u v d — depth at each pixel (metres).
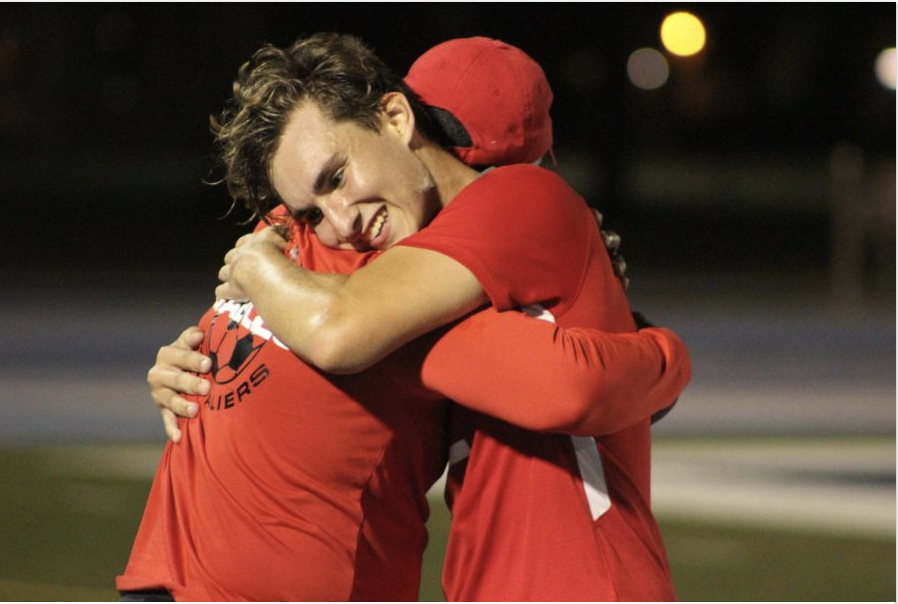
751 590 16.92
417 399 7.61
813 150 103.62
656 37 76.75
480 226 7.36
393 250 7.39
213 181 8.06
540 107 8.16
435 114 8.02
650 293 49.38
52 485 22.03
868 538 19.25
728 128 100.69
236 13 75.06
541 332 7.16
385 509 7.78
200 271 55.06
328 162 7.46
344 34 7.89
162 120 84.88
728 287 51.12
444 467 8.06
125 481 22.36
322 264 7.82
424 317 7.17
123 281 51.28
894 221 59.06
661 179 105.94
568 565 7.44
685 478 22.70
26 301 45.41
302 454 7.59
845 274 51.47
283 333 7.30
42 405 28.56
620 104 78.38
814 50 86.50
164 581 8.00
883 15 80.88
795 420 27.72
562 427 7.17
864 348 37.25
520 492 7.55
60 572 17.44
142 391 30.27
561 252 7.54
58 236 67.25
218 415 7.89
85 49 83.69
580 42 76.00
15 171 93.38
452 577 7.79
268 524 7.64
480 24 69.56
